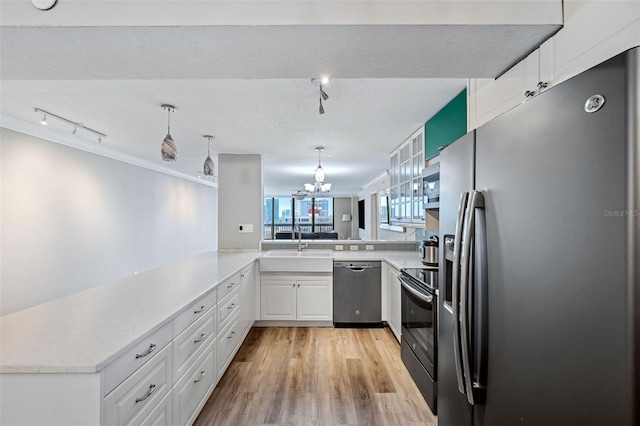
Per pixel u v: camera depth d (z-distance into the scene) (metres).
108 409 1.11
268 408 2.15
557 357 0.77
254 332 3.63
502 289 0.99
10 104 2.58
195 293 1.97
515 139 0.94
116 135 3.55
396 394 2.33
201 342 1.99
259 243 4.45
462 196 1.16
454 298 1.16
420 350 2.33
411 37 1.20
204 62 1.41
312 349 3.13
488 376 1.06
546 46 1.19
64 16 1.12
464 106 2.33
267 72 1.51
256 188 4.52
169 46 1.26
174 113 2.82
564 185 0.76
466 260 1.09
